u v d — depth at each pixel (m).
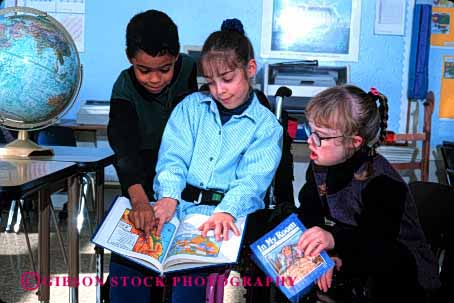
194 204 1.67
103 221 1.55
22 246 3.78
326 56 4.81
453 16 4.84
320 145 1.52
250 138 1.67
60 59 1.92
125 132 1.81
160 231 1.52
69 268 2.02
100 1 4.71
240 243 1.47
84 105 4.42
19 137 2.05
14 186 1.40
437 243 1.72
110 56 4.77
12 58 1.84
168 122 1.75
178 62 1.93
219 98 1.63
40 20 1.95
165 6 4.74
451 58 4.87
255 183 1.62
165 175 1.63
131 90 1.87
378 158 1.56
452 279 1.65
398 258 1.47
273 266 1.42
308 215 1.66
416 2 4.80
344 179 1.55
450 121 4.92
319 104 1.51
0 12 1.97
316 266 1.41
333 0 4.75
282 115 2.40
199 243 1.46
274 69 4.45
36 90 1.88
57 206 4.75
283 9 4.75
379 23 4.78
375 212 1.50
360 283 1.55
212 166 1.66
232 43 1.59
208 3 4.74
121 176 1.75
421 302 1.54
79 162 1.90
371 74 4.84
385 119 1.57
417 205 1.81
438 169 4.93
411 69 4.76
